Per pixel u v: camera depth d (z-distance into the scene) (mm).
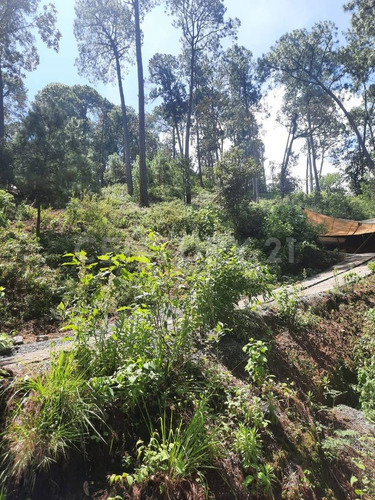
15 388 2791
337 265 13469
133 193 23406
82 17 23719
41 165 10109
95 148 41031
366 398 4812
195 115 33375
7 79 27203
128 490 2342
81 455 2490
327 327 6391
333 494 2986
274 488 2703
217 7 23172
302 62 30562
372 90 32062
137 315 3459
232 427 3010
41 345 4980
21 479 2285
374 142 36406
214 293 4422
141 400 2945
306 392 4383
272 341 4945
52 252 9305
